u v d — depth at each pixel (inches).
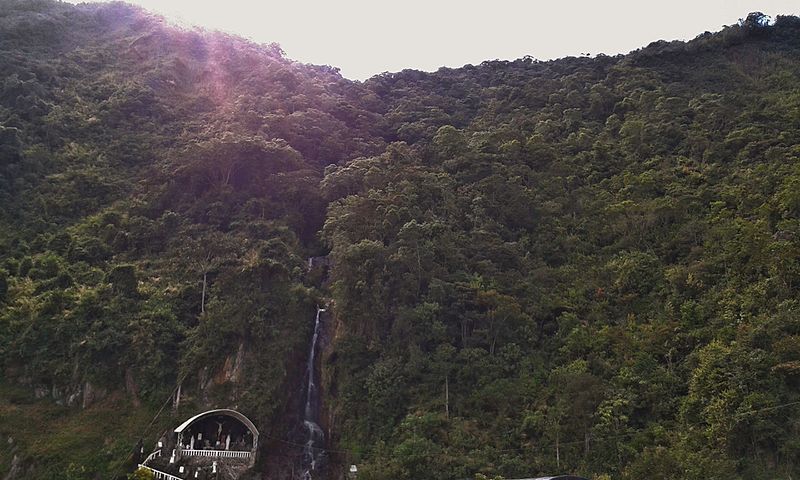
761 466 1220.5
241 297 1774.1
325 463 1612.9
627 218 2076.8
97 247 1978.3
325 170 2460.6
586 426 1434.5
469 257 1957.4
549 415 1464.1
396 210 1985.7
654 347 1584.6
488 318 1733.5
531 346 1718.8
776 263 1567.4
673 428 1393.9
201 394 1632.6
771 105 2583.7
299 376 1755.7
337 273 1904.5
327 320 1882.4
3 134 2249.0
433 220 2009.1
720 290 1665.8
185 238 2036.2
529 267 1967.3
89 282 1854.1
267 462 1558.8
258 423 1577.3
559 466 1378.0
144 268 1937.7
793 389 1305.4
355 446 1556.3
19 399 1592.0
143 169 2407.7
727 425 1266.0
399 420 1569.9
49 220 2097.7
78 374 1633.9
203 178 2284.7
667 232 1998.0
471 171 2374.5
